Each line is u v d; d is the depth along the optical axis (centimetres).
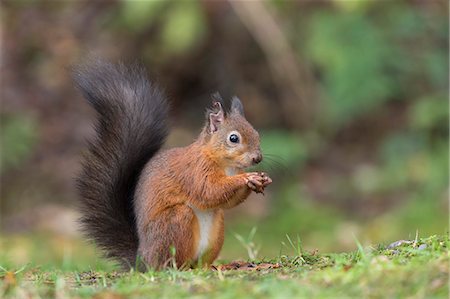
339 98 1597
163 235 752
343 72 1594
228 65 1694
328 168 1584
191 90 1716
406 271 597
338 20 1627
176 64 1691
